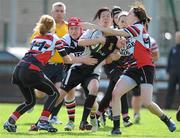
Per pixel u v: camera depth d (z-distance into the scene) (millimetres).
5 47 61906
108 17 26203
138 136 25016
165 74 52062
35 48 25094
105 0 77312
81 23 27109
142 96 25078
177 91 47906
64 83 27312
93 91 26516
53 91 25547
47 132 25547
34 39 25281
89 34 26297
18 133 24875
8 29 80938
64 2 79938
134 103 33344
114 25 28781
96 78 26938
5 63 51375
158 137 24984
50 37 25250
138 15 25000
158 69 52719
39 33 25375
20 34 82312
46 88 25391
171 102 46656
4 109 38719
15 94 50312
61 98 27484
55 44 25406
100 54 26734
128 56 26484
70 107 27516
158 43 63531
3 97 50594
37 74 24938
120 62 28219
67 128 27359
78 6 80062
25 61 25000
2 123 29234
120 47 26625
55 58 31188
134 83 24984
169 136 25578
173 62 46125
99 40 25922
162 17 65188
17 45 80562
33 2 83000
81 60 26438
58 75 31469
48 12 71688
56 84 31484
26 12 83000
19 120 31531
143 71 24859
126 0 70250
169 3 64750
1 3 83188
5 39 62188
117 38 26562
